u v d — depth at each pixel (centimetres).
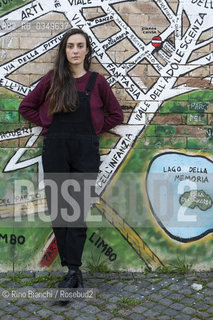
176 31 334
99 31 331
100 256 352
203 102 341
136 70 336
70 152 310
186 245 353
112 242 351
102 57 333
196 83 339
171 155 346
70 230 313
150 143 343
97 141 316
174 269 353
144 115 340
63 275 343
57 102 300
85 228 319
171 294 315
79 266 320
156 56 335
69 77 305
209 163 347
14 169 341
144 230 351
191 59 337
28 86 333
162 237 352
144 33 333
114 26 331
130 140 342
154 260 354
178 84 339
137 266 353
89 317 284
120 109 327
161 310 293
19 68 331
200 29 334
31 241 348
